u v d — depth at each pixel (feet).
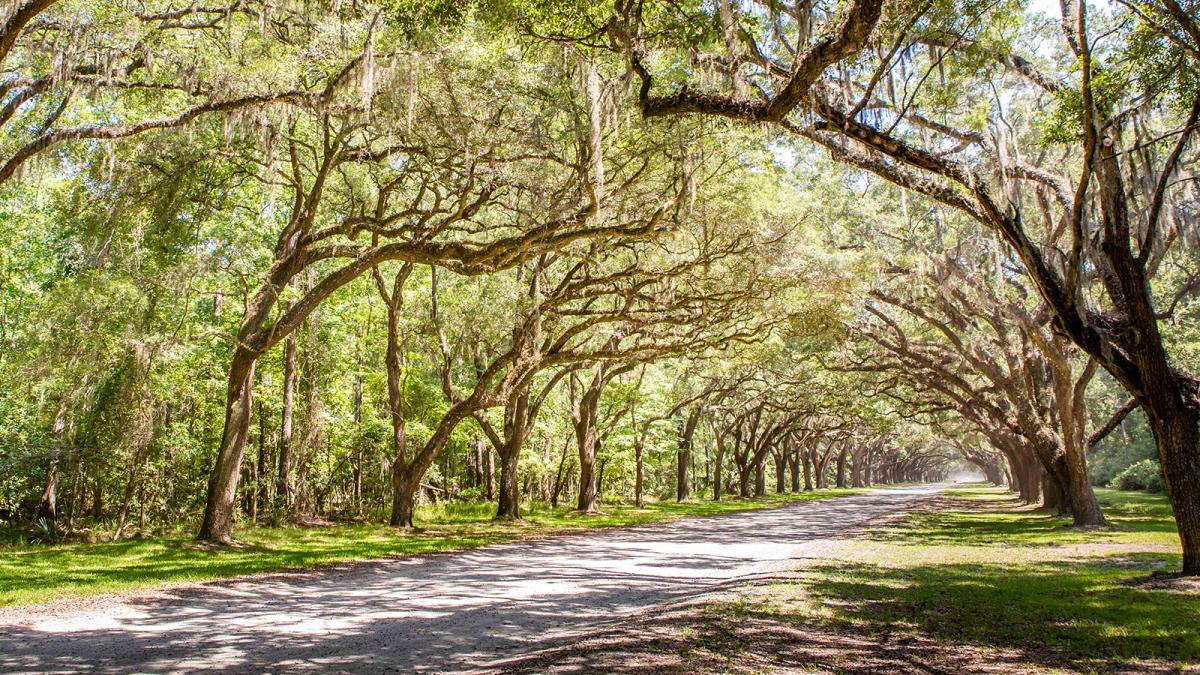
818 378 127.95
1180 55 30.53
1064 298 34.55
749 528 77.77
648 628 24.59
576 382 111.55
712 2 24.70
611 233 44.80
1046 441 78.18
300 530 70.59
